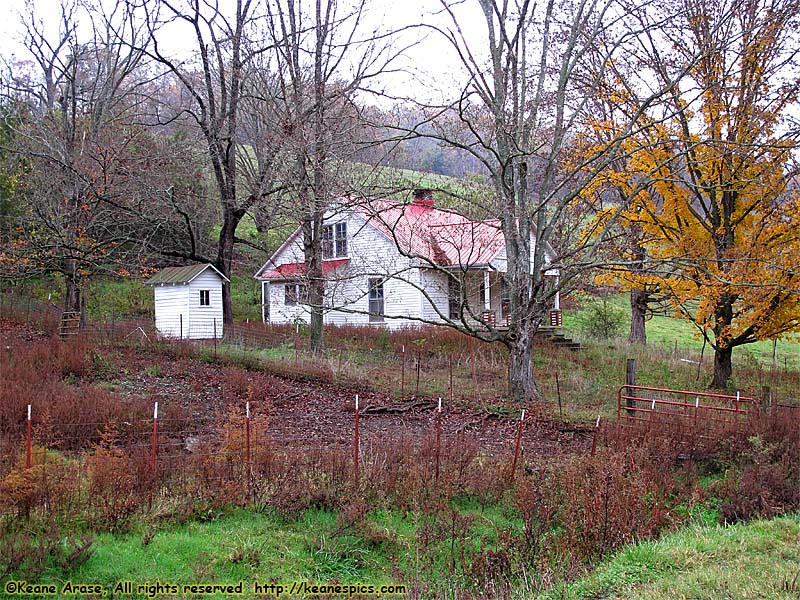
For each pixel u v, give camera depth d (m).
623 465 9.83
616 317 32.59
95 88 29.64
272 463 10.07
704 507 9.95
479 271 28.69
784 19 16.59
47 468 8.83
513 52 17.19
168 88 33.56
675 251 18.39
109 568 7.51
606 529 8.37
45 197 23.73
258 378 18.27
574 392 18.52
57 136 25.73
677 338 37.09
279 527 9.05
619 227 21.20
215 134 24.91
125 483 8.97
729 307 18.39
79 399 13.70
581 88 19.25
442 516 9.24
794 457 11.05
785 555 7.51
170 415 13.40
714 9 17.80
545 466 11.12
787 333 18.47
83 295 23.83
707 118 17.45
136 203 24.64
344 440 12.88
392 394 17.38
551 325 28.72
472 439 13.09
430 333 25.05
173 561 7.86
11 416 12.32
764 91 17.34
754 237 17.28
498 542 8.52
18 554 7.18
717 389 19.36
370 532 8.85
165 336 23.00
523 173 17.56
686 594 6.37
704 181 17.70
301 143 18.42
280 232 34.38
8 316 25.38
